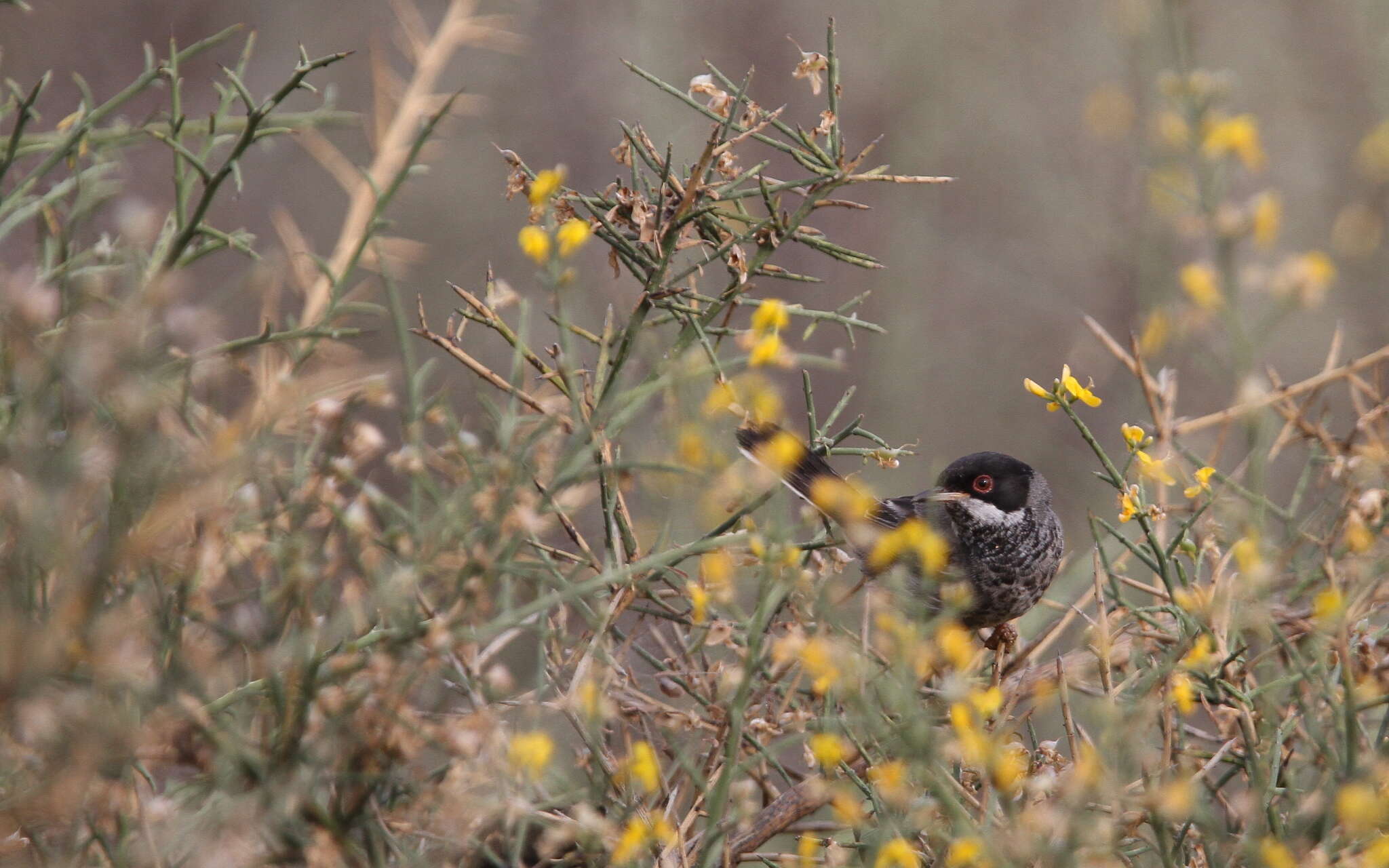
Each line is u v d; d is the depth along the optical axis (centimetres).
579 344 1043
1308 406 786
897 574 635
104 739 454
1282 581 745
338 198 1783
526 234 573
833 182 688
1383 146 1677
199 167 574
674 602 751
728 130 716
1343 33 1909
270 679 488
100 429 512
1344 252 1631
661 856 578
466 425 727
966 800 625
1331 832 566
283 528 527
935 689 734
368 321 1160
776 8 2002
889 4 2136
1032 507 945
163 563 504
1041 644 823
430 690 554
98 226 807
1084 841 501
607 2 1945
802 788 660
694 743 660
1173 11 832
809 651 539
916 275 2033
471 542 526
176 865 493
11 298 457
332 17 1941
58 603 482
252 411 554
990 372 2027
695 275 754
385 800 536
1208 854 588
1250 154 776
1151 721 620
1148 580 962
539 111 1908
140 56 1666
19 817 467
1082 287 2038
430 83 920
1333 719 599
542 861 561
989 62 2236
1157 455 812
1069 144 2123
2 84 1402
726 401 559
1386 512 672
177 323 469
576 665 620
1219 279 737
